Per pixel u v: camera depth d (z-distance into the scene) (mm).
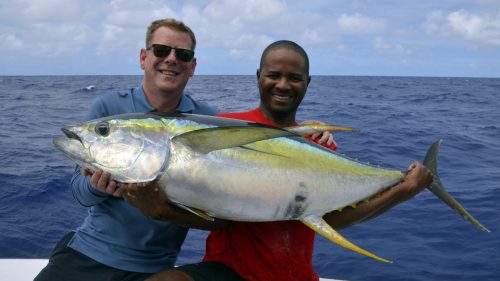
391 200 2773
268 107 2986
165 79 3404
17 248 5188
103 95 3412
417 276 4488
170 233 3271
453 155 10664
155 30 3426
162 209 2543
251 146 2494
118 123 2516
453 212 6191
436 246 5160
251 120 3029
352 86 55750
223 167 2438
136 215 3156
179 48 3400
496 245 5137
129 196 2527
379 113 20531
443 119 18797
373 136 13125
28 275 3740
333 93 38250
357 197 2705
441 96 37094
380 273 4570
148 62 3441
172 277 2623
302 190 2555
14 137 12797
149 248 3215
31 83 66875
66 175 8188
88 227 3311
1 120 17047
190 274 2662
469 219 2787
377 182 2738
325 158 2637
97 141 2504
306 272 2773
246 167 2463
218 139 2355
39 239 5445
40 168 8727
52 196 7000
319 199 2598
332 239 2490
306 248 2801
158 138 2477
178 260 4941
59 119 18016
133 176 2459
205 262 2805
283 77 2900
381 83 71812
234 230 2789
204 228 2717
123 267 3168
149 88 3492
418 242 5281
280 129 2385
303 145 2605
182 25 3467
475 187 7570
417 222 5887
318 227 2543
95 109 3305
